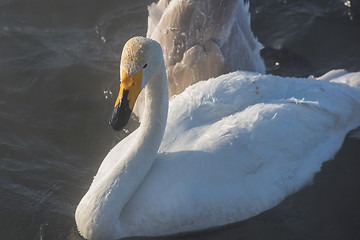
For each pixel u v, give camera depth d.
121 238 10.35
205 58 13.18
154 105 10.30
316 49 16.67
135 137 11.06
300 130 11.52
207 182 10.40
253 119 11.09
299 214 11.20
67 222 11.41
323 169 11.91
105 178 10.34
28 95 14.89
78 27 17.36
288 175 11.20
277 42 16.89
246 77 11.88
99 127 14.08
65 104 14.69
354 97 12.77
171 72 13.40
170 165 10.48
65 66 15.79
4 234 11.20
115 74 15.68
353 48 16.67
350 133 12.78
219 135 10.82
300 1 18.25
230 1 13.53
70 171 12.80
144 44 9.53
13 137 13.66
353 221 11.13
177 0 13.54
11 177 12.55
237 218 10.73
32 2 18.08
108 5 18.11
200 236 10.76
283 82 12.12
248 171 10.73
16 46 16.45
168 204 10.23
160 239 10.56
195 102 11.49
